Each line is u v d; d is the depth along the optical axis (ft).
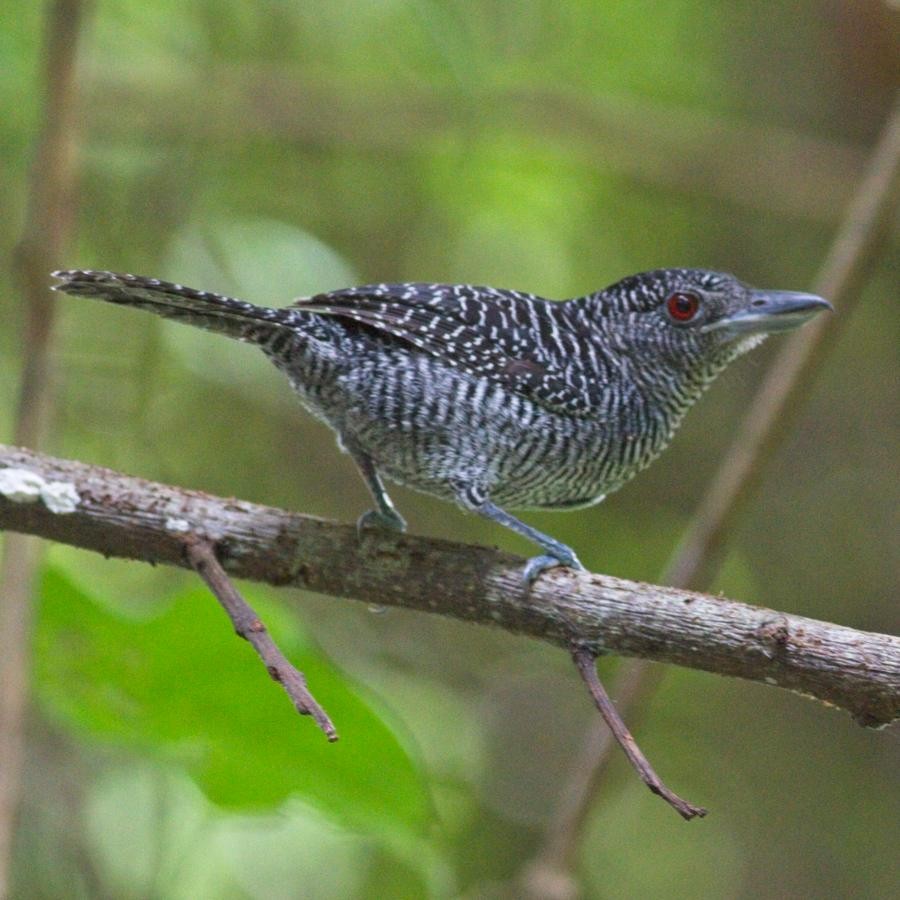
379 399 24.11
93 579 40.14
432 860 22.09
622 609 19.12
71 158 25.17
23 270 24.56
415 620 49.21
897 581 47.37
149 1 43.11
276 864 37.99
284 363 23.86
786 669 18.17
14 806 20.76
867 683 17.79
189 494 20.51
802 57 47.91
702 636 18.65
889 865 46.11
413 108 43.75
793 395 28.25
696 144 45.44
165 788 30.68
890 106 47.24
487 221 46.80
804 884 46.57
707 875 47.44
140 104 42.22
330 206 46.44
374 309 24.17
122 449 42.09
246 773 22.40
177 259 40.70
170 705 22.24
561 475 25.54
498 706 49.32
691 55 47.65
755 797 48.19
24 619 21.31
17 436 23.90
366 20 43.88
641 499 50.03
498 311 25.16
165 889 29.89
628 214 49.03
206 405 45.88
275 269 38.86
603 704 17.04
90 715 22.26
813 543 48.65
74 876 32.45
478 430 24.45
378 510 24.89
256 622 17.47
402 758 21.61
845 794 47.52
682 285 27.14
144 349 41.63
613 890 47.34
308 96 43.32
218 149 44.16
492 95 43.91
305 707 16.06
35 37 37.78
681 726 49.60
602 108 45.01
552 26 45.73
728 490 28.19
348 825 22.12
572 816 26.78
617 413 25.84
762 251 49.70
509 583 19.79
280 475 47.34
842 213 45.93
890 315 48.78
